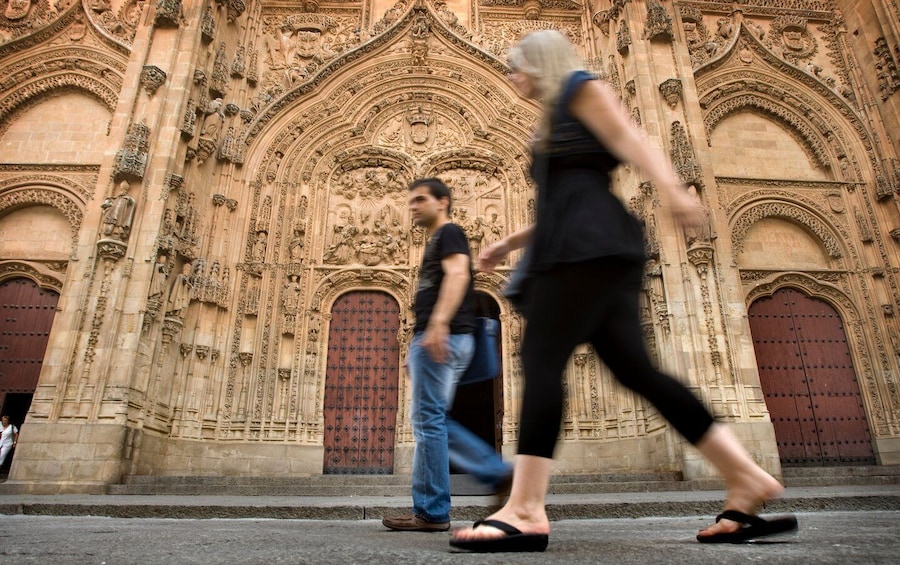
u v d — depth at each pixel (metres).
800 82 22.27
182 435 16.45
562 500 8.50
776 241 20.27
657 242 16.62
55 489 13.03
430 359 4.23
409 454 17.66
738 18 23.06
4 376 17.48
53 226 18.86
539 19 23.81
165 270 16.20
